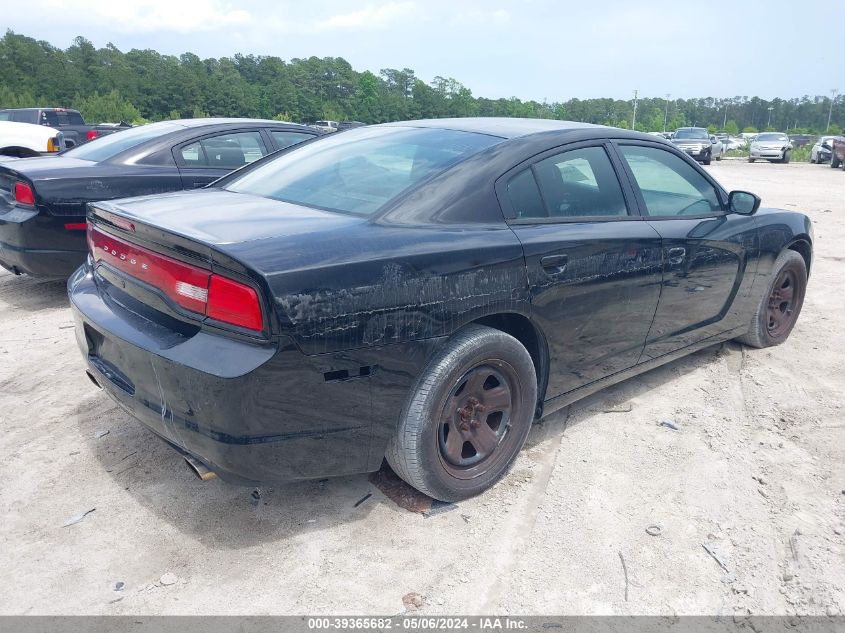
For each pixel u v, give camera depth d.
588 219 3.19
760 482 3.10
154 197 3.13
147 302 2.55
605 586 2.42
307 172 3.22
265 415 2.24
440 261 2.53
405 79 180.25
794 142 55.91
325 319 2.25
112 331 2.56
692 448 3.38
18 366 4.25
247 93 144.75
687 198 3.84
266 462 2.30
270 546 2.58
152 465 3.12
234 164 6.30
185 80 131.50
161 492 2.91
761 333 4.64
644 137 3.70
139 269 2.56
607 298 3.20
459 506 2.86
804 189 16.08
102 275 2.88
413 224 2.64
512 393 2.95
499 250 2.71
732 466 3.22
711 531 2.74
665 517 2.82
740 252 4.04
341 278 2.29
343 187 2.95
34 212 5.11
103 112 106.81
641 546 2.64
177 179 5.81
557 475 3.12
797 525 2.79
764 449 3.39
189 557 2.52
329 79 163.38
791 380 4.25
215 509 2.80
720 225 3.92
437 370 2.58
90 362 2.84
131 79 128.62
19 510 2.77
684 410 3.80
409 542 2.62
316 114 152.62
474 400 2.82
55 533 2.63
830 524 2.80
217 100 136.75
